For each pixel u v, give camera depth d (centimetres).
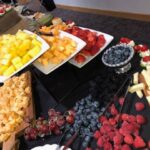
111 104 114
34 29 165
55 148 107
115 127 104
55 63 134
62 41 141
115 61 123
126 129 101
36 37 140
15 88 134
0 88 138
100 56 139
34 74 142
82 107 115
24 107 126
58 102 128
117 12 325
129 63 127
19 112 123
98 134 104
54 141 113
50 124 115
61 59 134
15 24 172
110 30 306
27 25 171
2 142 118
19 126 120
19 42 134
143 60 125
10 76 129
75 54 134
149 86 115
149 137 99
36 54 130
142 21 302
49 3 278
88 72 134
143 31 284
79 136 109
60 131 114
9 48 134
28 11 195
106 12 339
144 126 103
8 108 127
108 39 144
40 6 262
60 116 118
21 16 184
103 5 338
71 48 136
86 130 108
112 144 100
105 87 121
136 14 307
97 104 114
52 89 136
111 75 126
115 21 319
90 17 349
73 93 128
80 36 144
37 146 114
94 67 135
